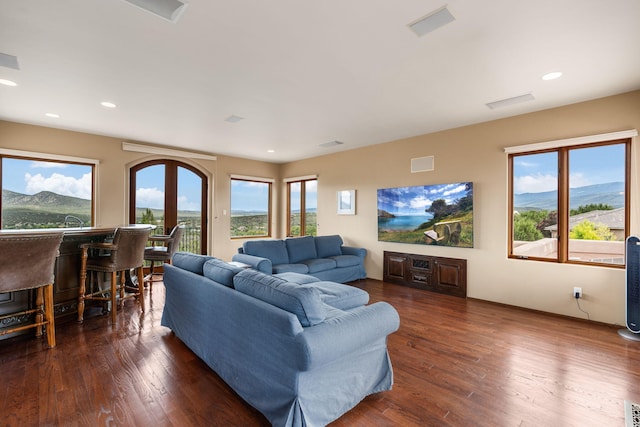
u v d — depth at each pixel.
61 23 2.03
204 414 1.81
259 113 3.88
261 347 1.75
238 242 6.86
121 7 1.86
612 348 2.74
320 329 1.62
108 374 2.23
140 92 3.21
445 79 2.90
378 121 4.22
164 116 4.00
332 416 1.71
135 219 5.46
